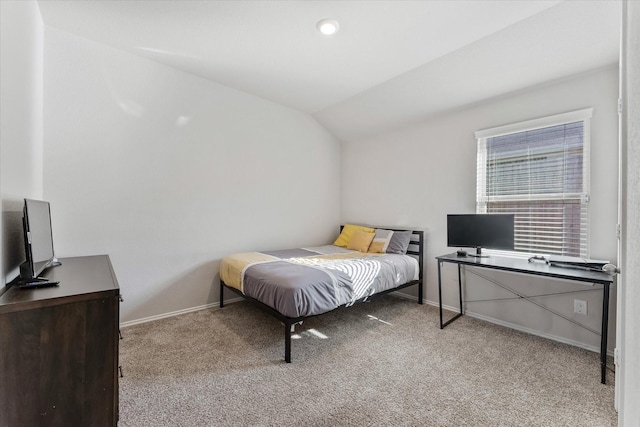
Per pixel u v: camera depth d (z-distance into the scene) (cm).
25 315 116
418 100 343
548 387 189
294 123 425
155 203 301
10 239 153
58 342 122
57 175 246
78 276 167
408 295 386
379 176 431
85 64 259
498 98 304
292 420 159
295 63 294
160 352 233
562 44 228
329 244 472
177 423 156
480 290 315
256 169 383
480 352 237
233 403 173
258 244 387
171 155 310
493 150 311
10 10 155
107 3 211
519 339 262
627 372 92
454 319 310
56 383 122
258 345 247
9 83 153
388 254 365
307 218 445
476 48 257
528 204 285
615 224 232
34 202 160
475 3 205
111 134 273
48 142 242
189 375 202
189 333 269
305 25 233
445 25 230
